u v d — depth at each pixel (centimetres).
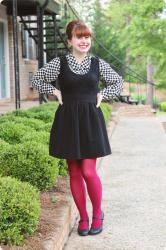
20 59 1798
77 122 453
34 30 1834
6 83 1708
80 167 479
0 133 680
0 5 1620
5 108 1384
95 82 458
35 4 1501
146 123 1653
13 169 511
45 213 464
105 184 712
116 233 490
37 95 2022
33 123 799
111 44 2295
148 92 3014
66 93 457
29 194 399
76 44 454
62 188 562
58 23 1930
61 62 457
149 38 2105
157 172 800
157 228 507
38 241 390
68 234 480
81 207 481
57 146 457
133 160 916
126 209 575
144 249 450
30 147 522
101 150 454
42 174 516
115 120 1573
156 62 2197
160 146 1104
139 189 677
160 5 2000
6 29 1692
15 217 377
